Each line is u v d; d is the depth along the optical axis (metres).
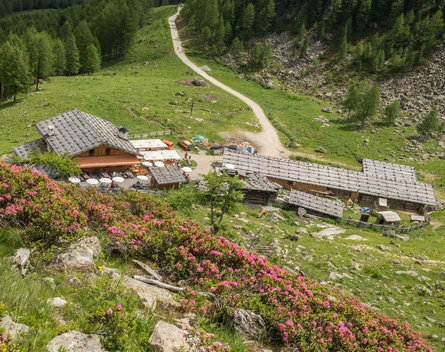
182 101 107.94
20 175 17.42
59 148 60.84
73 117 67.19
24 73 100.62
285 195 65.44
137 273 16.12
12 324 9.16
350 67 134.25
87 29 151.25
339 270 33.41
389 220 58.88
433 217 68.44
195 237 18.75
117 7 165.00
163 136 84.81
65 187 23.88
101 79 124.44
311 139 97.62
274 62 144.00
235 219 43.91
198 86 123.38
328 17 152.88
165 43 160.62
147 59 150.38
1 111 95.31
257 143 91.69
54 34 180.62
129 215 23.42
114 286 12.49
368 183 73.38
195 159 77.06
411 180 76.44
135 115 94.06
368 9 147.50
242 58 147.62
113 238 17.56
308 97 126.19
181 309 13.81
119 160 63.62
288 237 40.22
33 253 14.01
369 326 17.39
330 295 19.47
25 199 15.91
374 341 16.31
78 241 15.62
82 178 59.75
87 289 12.33
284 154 88.81
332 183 72.00
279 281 17.34
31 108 94.75
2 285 10.77
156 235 18.62
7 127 84.69
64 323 10.40
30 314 10.25
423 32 134.88
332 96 125.00
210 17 158.75
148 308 12.50
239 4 164.62
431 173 87.50
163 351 10.48
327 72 134.62
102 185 57.75
